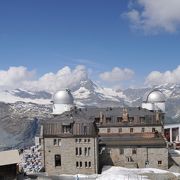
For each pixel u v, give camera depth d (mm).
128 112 129500
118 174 97375
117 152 110125
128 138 116625
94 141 102500
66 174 103000
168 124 173125
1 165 93062
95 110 133250
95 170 102312
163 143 109000
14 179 95625
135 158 109062
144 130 126375
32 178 99062
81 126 103438
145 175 96312
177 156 115250
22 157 138375
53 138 103875
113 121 128125
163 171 103188
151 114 127438
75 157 103000
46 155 104000
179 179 95375
